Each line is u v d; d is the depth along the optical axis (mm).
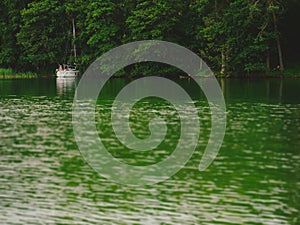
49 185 20141
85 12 79062
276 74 69812
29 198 18750
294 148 25188
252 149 25141
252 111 37406
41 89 58281
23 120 34719
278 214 16969
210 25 71188
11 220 16875
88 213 17391
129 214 17234
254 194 18734
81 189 19688
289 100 43562
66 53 82625
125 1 78438
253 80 65375
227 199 18344
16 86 62938
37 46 81688
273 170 21531
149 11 74000
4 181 20625
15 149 25969
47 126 32344
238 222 16438
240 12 67938
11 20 83625
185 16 75750
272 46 70188
